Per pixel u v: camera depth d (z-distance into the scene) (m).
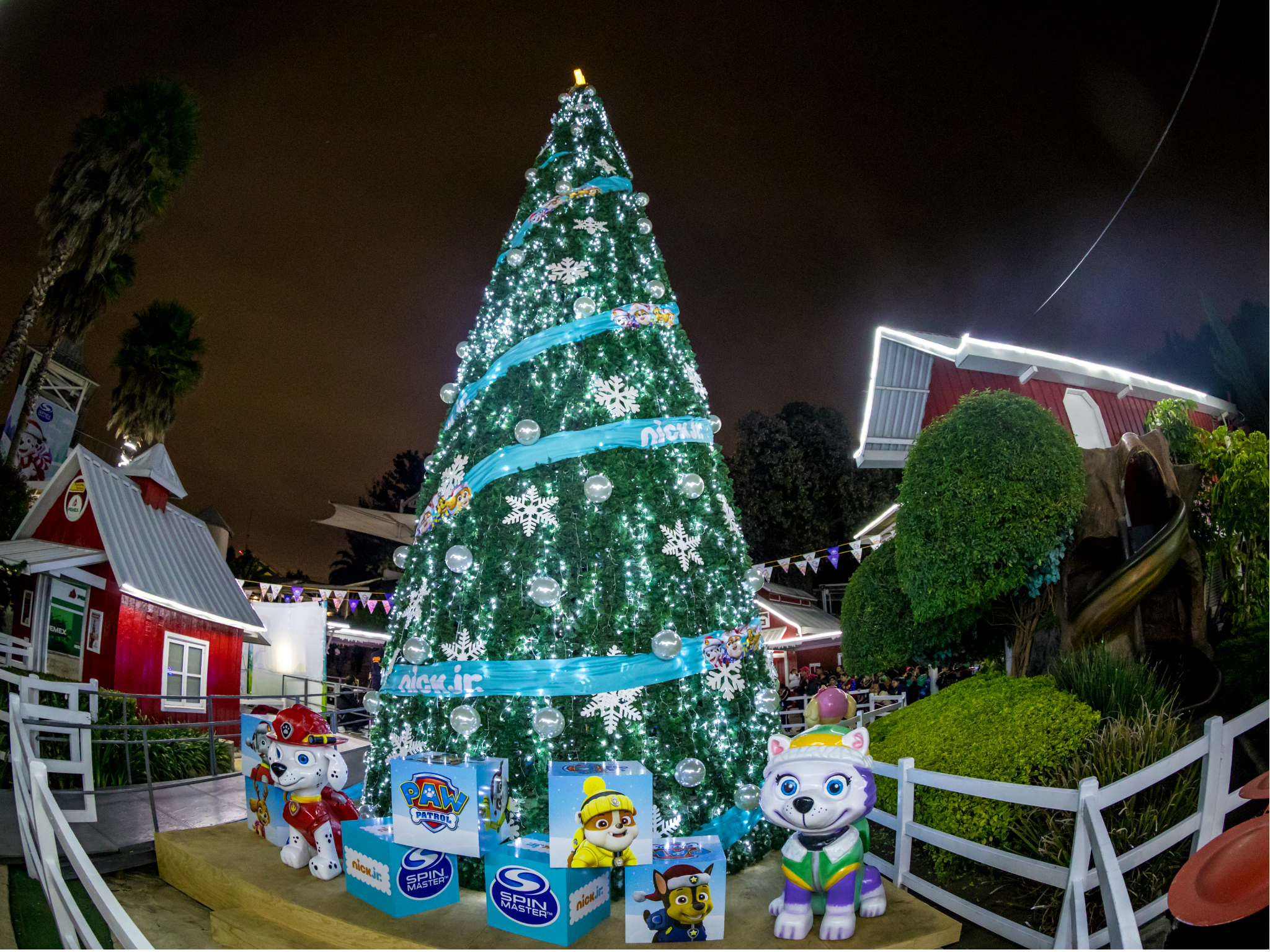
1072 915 3.99
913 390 15.93
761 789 4.98
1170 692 7.33
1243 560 7.72
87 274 18.39
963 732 6.58
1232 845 3.83
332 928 4.66
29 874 5.66
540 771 5.16
